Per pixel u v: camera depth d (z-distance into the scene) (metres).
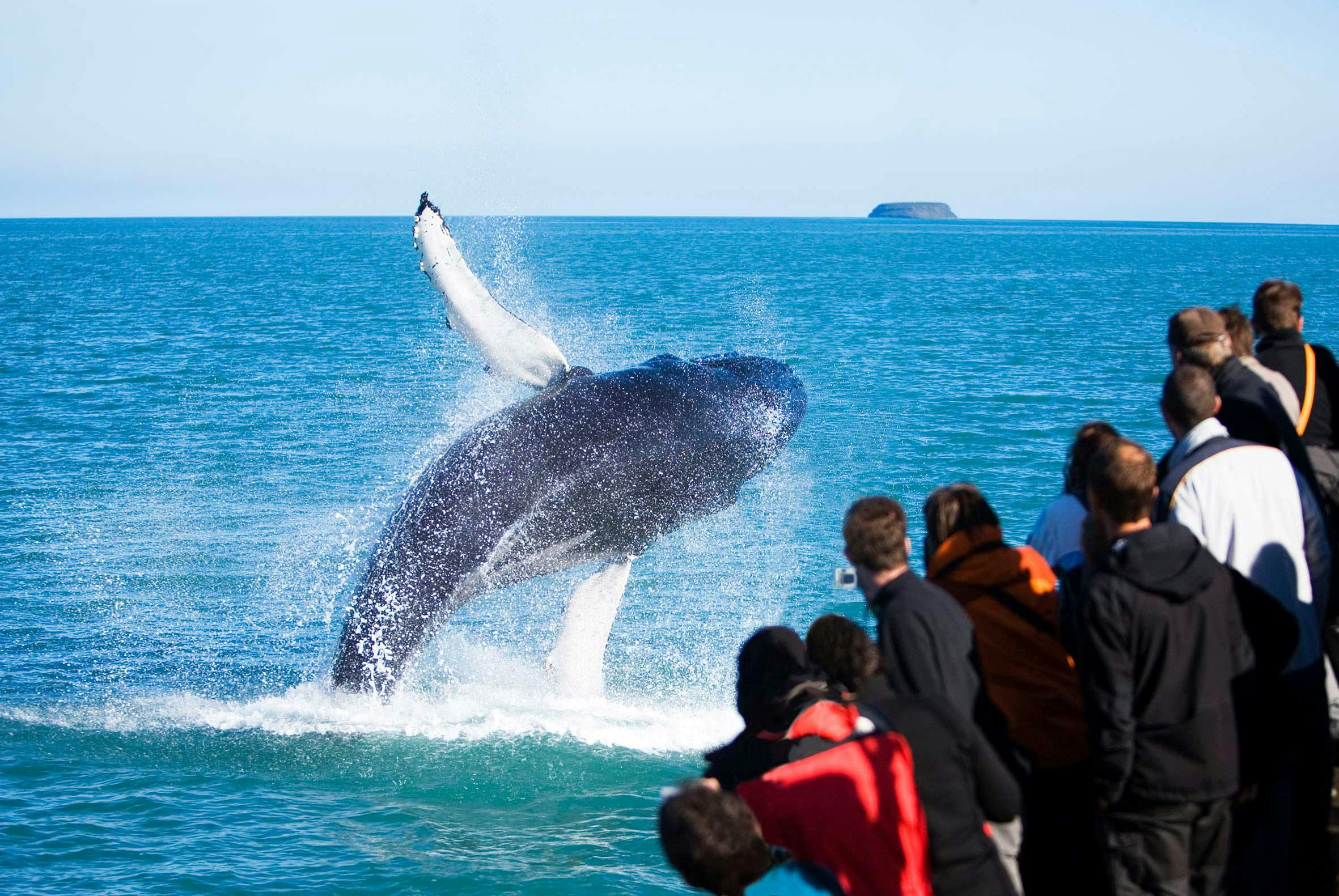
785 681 6.45
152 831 10.55
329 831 10.62
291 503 22.69
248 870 9.87
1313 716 6.21
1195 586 5.54
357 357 44.38
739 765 6.65
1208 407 6.43
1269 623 5.91
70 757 12.05
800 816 5.41
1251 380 6.79
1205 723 5.61
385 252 167.50
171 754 12.12
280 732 12.63
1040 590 6.32
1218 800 5.70
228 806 11.04
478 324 12.20
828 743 5.71
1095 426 6.88
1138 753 5.70
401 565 12.01
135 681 14.29
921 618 5.68
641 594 17.61
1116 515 5.71
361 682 12.64
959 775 5.52
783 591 17.69
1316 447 7.38
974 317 61.69
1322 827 6.30
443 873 9.86
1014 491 22.66
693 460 12.48
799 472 24.47
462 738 12.52
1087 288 90.12
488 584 12.26
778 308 65.12
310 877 9.78
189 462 25.95
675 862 5.05
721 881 4.99
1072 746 6.24
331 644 15.77
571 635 13.42
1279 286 7.62
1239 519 6.15
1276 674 5.93
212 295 78.94
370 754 12.16
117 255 158.50
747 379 13.48
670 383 12.73
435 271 12.16
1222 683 5.63
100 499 22.75
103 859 10.05
